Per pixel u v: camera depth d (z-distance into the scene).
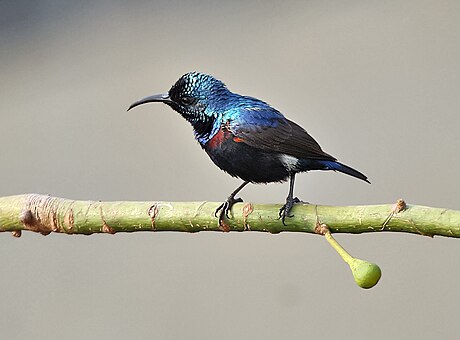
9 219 2.95
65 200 2.95
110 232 2.95
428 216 2.91
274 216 2.94
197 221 2.94
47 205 2.95
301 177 3.23
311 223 2.93
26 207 2.95
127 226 2.95
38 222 2.95
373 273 2.89
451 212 2.91
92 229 2.95
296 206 2.94
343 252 2.90
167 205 2.95
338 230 2.93
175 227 2.94
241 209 2.94
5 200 2.96
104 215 2.95
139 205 2.95
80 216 2.95
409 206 2.92
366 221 2.92
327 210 2.93
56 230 2.95
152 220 2.95
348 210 2.93
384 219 2.92
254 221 2.94
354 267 2.89
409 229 2.92
